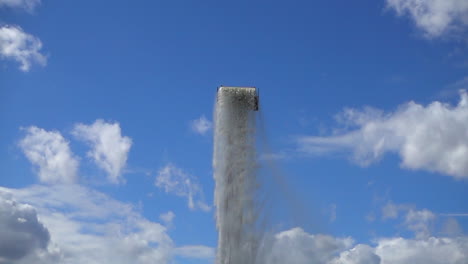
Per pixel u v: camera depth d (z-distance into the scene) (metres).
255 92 182.50
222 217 177.00
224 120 181.00
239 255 175.38
